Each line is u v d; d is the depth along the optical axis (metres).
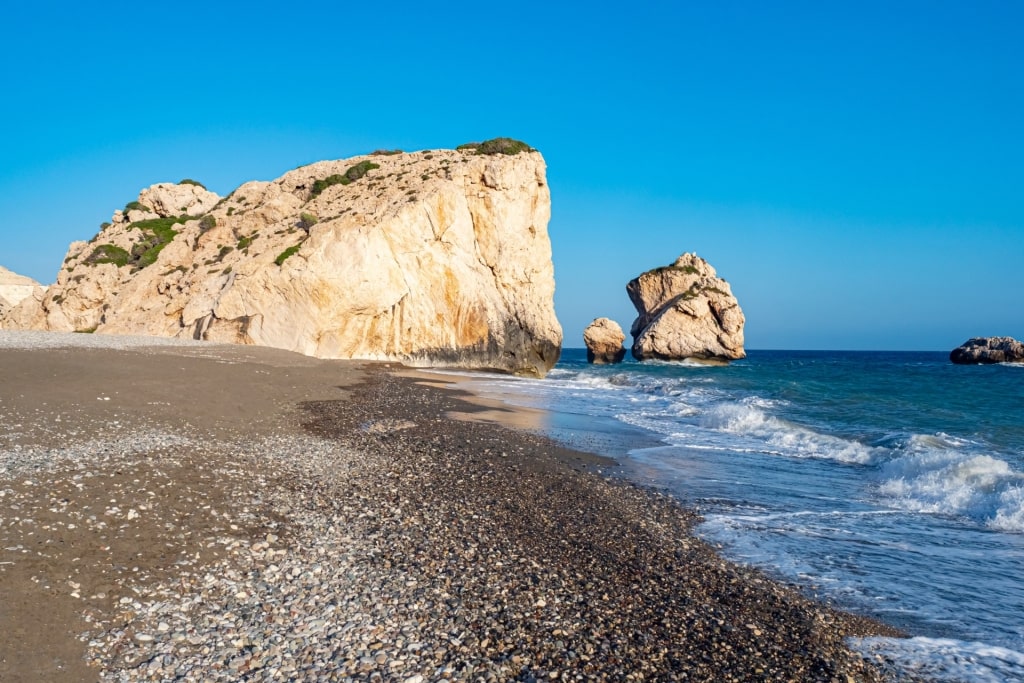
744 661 6.24
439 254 45.94
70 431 13.40
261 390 23.11
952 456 15.48
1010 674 6.23
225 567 7.62
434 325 45.72
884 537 10.52
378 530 9.34
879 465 16.30
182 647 5.96
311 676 5.57
